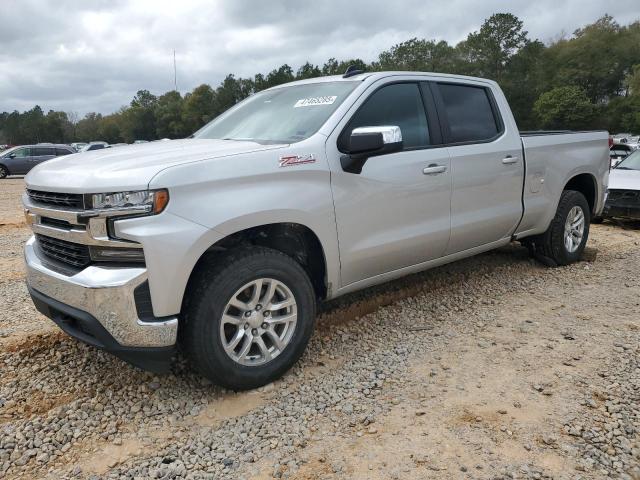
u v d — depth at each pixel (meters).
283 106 4.08
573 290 4.98
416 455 2.56
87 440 2.77
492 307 4.57
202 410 3.03
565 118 65.94
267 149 3.20
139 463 2.57
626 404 2.94
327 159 3.41
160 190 2.73
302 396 3.14
